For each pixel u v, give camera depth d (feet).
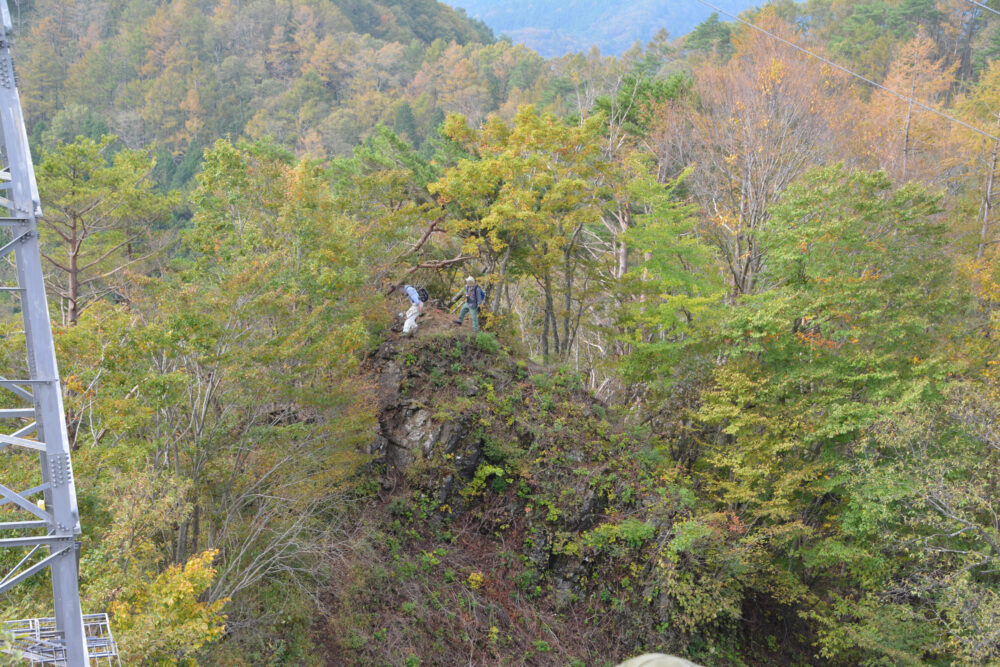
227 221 63.87
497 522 67.31
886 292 69.10
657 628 65.57
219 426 49.37
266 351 47.67
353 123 352.69
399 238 73.77
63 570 24.31
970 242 85.51
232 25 417.28
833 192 69.82
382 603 59.11
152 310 49.67
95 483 42.55
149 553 41.65
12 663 22.00
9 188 24.40
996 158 107.34
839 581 77.30
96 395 43.27
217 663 46.55
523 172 75.41
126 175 80.07
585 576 66.33
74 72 347.56
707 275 81.56
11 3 369.91
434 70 427.74
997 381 65.26
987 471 61.31
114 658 31.63
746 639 74.69
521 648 61.36
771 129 86.22
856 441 67.87
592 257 95.09
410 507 65.31
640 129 108.06
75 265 79.41
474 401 70.03
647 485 70.79
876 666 68.54
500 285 81.92
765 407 71.31
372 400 64.95
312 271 52.80
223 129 351.25
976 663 53.62
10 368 44.73
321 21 451.12
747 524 71.56
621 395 89.51
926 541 60.54
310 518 55.72
